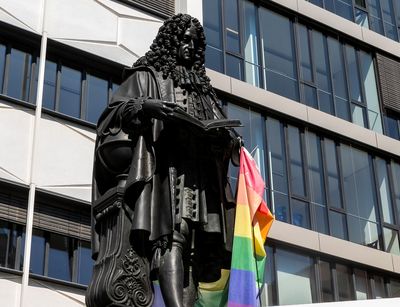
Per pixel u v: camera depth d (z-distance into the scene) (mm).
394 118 22609
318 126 20391
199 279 4211
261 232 4543
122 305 3844
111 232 4035
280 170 19312
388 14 24109
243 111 19328
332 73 21797
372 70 22797
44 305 13695
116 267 3895
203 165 4184
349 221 20000
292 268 18125
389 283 19719
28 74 15578
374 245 20109
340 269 18969
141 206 3936
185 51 4492
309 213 19328
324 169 20141
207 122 4055
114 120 4137
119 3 17453
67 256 14508
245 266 4211
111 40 16969
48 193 14719
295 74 20906
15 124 14930
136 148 4016
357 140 21031
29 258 13852
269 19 21047
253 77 20031
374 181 21016
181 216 3992
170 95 4328
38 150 14977
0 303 13242
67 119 15609
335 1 22984
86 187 15258
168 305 3838
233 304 4137
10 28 15641
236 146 4281
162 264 3924
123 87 4414
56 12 16406
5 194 14289
